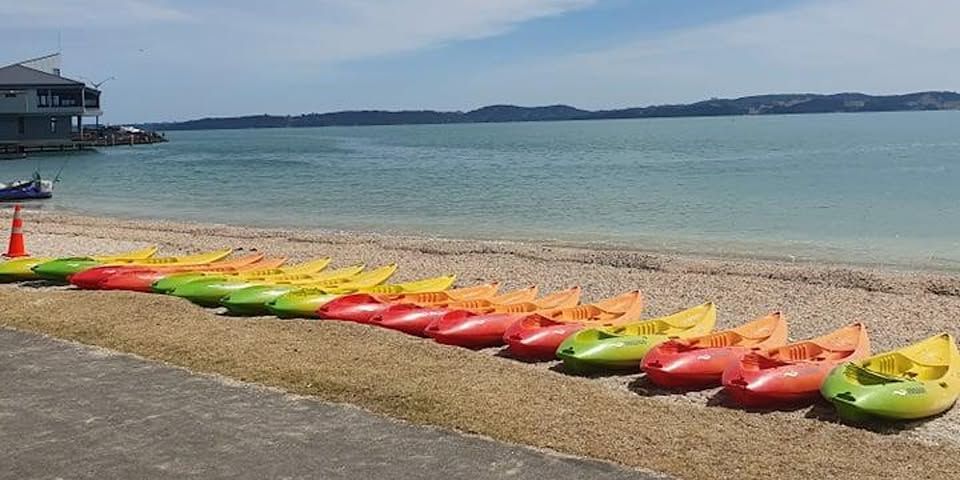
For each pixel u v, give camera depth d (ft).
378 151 297.74
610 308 40.04
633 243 72.54
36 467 20.40
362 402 24.75
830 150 222.89
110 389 26.21
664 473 19.81
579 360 30.25
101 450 21.43
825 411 26.43
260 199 119.34
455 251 63.72
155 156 261.44
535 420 23.11
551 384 26.76
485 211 99.14
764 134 388.78
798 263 60.75
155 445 21.71
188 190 136.26
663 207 99.30
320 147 350.43
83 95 267.39
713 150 242.78
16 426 23.13
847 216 88.28
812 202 101.14
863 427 24.59
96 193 131.54
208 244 68.39
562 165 186.80
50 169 196.24
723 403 27.32
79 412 24.17
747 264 57.88
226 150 318.65
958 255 64.90
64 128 271.08
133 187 143.13
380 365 28.35
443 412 23.67
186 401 25.02
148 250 59.16
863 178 132.46
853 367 27.27
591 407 24.41
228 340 31.73
